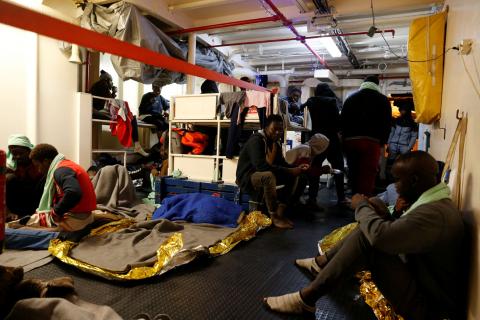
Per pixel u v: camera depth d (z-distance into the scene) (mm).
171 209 3049
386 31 4348
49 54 3770
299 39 4793
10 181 2811
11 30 3391
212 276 1922
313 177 3760
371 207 1349
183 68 1534
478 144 1196
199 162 3920
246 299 1654
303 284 1844
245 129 4203
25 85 3555
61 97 3930
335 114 4113
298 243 2580
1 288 1393
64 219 2184
